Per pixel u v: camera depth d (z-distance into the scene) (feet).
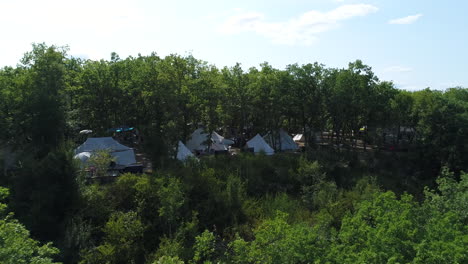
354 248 57.98
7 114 134.31
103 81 177.68
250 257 59.00
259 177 131.54
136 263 80.94
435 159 167.43
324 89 190.70
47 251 59.67
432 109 172.14
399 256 51.67
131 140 208.44
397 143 230.68
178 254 77.30
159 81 142.00
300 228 62.64
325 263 53.83
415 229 57.36
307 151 169.27
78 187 97.14
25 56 137.90
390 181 154.61
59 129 134.41
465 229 66.80
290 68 194.29
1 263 49.21
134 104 184.75
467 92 235.40
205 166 125.18
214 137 185.98
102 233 88.84
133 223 86.48
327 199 113.80
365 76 185.47
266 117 196.85
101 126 188.34
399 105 206.39
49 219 87.40
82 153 128.47
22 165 104.17
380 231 55.98
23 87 134.00
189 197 104.06
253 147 173.68
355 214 76.02
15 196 96.63
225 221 100.58
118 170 124.57
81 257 76.95
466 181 89.20
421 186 154.30
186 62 150.00
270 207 110.93
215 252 81.25
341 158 163.63
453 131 164.04
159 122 148.87
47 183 93.66
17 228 60.29
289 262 56.34
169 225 89.30
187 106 151.33
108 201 97.40
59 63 142.41
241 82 187.73
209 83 165.07
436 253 49.90
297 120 227.40
